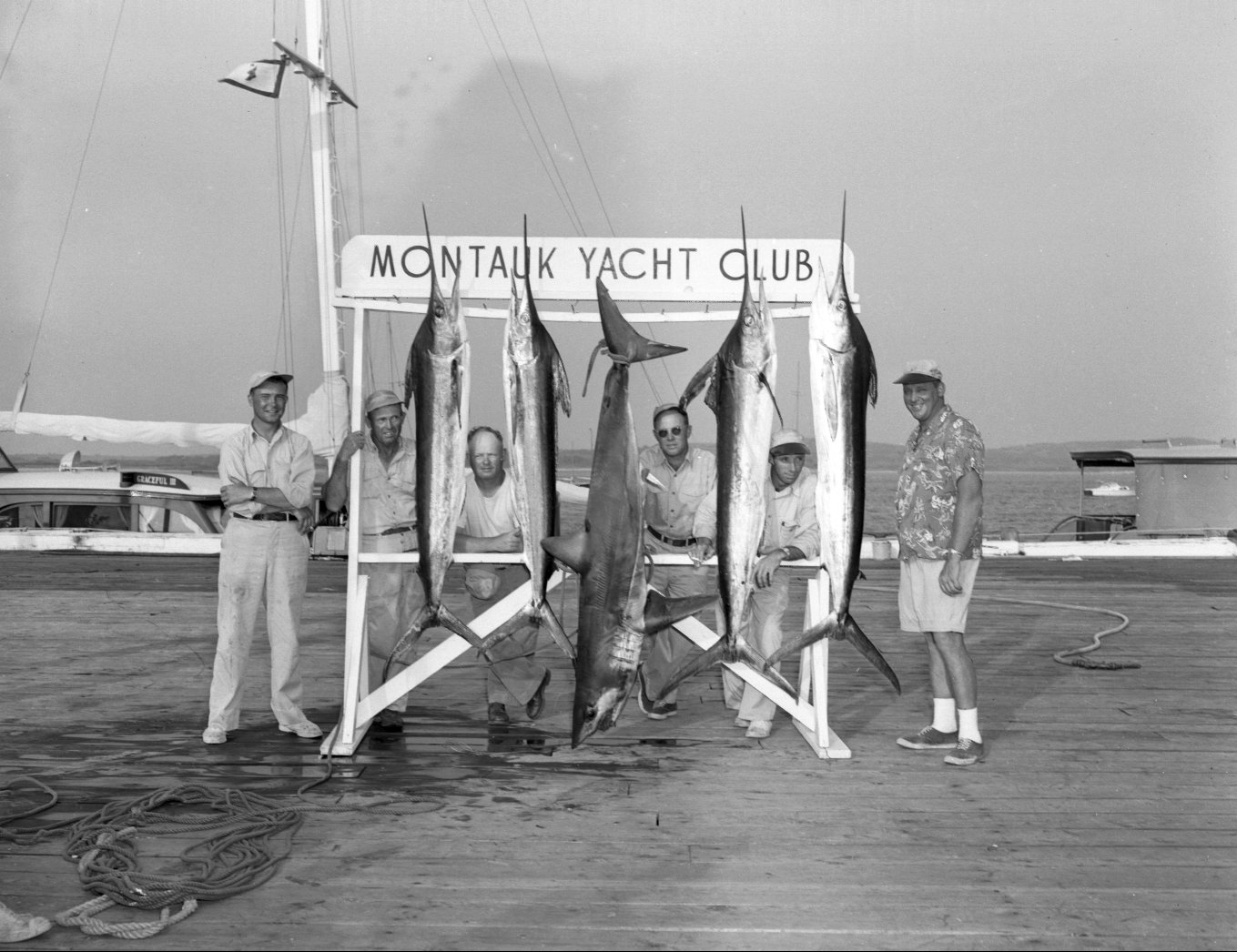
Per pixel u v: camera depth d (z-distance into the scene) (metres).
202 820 4.77
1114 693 7.54
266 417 6.14
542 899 4.04
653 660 6.68
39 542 16.59
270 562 6.13
